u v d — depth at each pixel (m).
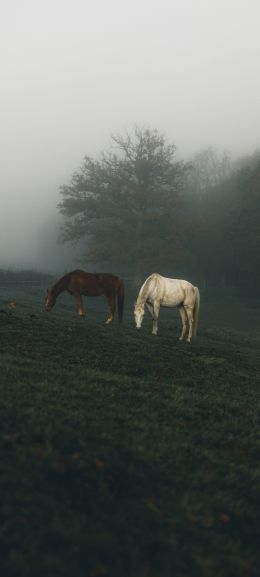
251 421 10.23
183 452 7.68
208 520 5.93
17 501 5.27
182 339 19.41
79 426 7.57
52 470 6.06
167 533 5.49
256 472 7.54
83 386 10.06
